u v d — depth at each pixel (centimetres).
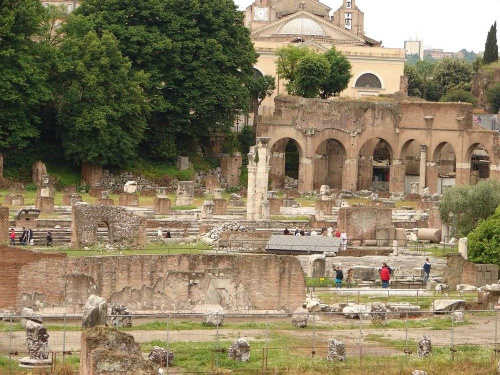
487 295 8350
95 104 16475
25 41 16225
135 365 5269
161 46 17600
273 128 18900
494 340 7288
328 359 6644
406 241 12062
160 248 9844
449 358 6762
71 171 16788
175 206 14175
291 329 7450
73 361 6309
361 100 19550
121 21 17850
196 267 8050
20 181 16312
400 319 7888
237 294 8088
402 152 19362
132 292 7925
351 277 9581
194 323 7581
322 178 19700
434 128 19188
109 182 16938
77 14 17900
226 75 18300
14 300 7675
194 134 18338
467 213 12275
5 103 15838
